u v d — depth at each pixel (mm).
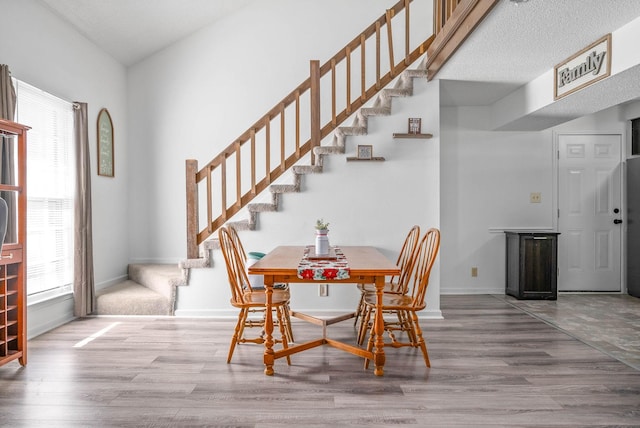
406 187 4320
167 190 5492
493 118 5551
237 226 4320
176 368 2900
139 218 5516
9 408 2316
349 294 4336
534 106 4344
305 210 4324
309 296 4340
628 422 2178
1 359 2760
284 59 5438
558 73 3840
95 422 2166
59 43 4094
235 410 2295
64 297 4066
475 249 5691
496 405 2357
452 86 4613
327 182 4316
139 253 5523
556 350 3295
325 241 3275
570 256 5707
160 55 5473
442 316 4336
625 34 2990
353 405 2355
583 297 5406
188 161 4332
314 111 4402
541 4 2652
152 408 2316
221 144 5480
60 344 3410
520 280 5250
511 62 3797
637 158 5367
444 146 5691
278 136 5457
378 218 4320
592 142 5684
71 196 4273
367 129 4301
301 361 3051
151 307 4320
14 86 3432
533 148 5691
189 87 5473
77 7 4055
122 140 5352
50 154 3973
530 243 5250
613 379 2729
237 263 3299
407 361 3047
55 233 4039
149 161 5492
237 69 5461
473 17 2947
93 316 4309
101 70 4867
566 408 2326
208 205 4363
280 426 2127
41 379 2713
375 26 4461
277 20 5434
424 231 4309
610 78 3182
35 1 3742
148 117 5477
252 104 5465
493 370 2873
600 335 3709
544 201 5688
